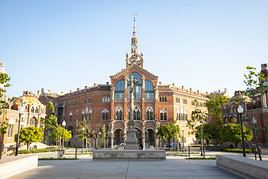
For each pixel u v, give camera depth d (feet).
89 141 232.73
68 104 292.61
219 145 204.85
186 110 265.95
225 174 53.78
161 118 248.11
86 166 68.85
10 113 187.11
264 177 40.57
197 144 259.19
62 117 298.15
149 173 54.70
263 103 198.18
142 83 246.27
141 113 240.12
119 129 243.40
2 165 46.52
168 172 56.54
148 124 239.09
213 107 224.94
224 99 224.12
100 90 255.09
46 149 170.81
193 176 50.65
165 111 249.55
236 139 160.15
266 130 192.13
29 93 301.43
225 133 167.22
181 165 71.97
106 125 245.45
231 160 56.70
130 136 107.55
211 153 149.79
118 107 243.60
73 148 220.84
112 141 232.73
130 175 51.62
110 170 59.88
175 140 225.97
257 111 201.46
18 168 55.16
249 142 178.40
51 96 315.37
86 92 265.95
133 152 92.27
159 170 60.08
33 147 194.90
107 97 253.85
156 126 234.99
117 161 84.58
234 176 51.01
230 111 224.74
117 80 248.93
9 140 182.50
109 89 254.88
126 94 244.01
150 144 240.73
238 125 165.48
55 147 202.90
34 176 50.31
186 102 268.62
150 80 248.93
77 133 264.72
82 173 54.60
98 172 56.18
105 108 251.19
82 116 265.75
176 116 252.42
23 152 146.82
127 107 241.55
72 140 269.64
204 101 292.61
